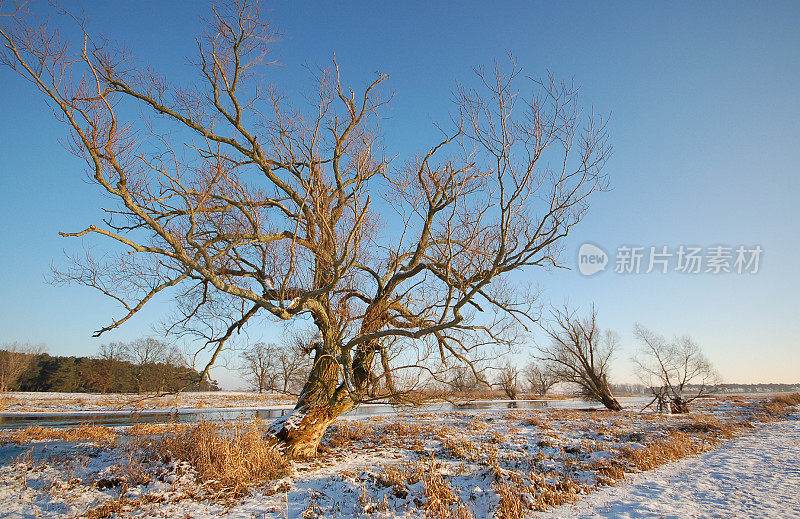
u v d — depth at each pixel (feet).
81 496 26.81
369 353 43.11
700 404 143.13
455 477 33.71
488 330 39.73
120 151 26.43
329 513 25.48
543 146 35.68
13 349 193.88
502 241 35.09
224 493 27.99
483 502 27.66
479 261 41.75
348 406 40.65
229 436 35.47
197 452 33.35
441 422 73.82
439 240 44.73
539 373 169.99
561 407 136.77
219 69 35.35
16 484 28.40
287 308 34.24
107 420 83.71
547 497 28.07
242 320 40.81
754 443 54.29
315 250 39.04
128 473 30.55
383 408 121.19
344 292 45.34
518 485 30.19
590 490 30.76
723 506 26.16
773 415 98.17
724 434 62.13
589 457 42.09
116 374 202.80
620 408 117.08
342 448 44.70
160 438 41.55
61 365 211.00
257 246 42.27
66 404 132.87
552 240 37.35
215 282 30.14
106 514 24.25
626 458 41.24
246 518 24.11
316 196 36.50
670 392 120.67
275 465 33.37
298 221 32.40
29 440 46.34
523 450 45.68
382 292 44.14
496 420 78.69
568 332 122.72
